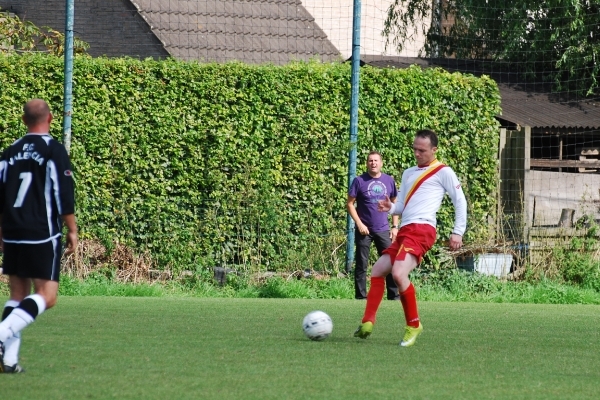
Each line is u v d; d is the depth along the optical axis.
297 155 39.00
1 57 37.38
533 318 26.98
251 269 37.59
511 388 14.09
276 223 38.22
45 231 15.14
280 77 38.84
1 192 15.41
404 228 19.67
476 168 40.94
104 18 58.53
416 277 38.66
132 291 34.62
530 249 39.75
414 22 57.69
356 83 38.31
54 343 18.34
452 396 13.21
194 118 38.34
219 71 38.44
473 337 21.44
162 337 19.81
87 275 36.25
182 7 58.97
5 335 14.33
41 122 15.45
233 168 38.56
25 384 13.41
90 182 37.38
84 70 37.41
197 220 38.31
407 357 17.41
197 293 35.59
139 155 37.94
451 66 54.12
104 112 37.59
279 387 13.59
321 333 19.69
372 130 39.72
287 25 61.22
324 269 38.03
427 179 19.69
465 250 39.56
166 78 38.06
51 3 61.81
